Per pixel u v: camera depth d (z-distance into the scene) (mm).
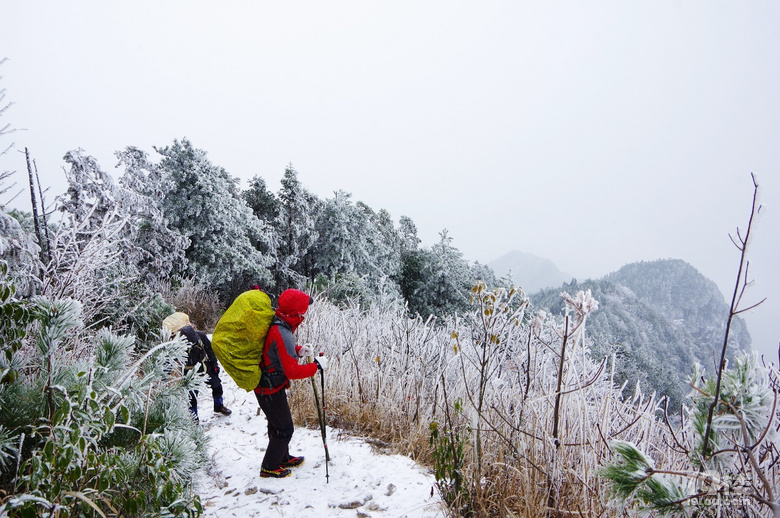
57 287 4664
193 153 15875
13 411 2338
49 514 1841
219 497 3475
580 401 3064
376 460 4059
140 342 6961
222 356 3557
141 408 2695
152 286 12375
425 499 3311
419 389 4918
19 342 2391
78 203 10289
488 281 26469
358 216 23188
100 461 2107
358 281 14938
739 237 1620
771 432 1756
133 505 2049
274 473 3760
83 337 4449
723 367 1729
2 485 2199
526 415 3369
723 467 1839
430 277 24359
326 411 5230
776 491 2008
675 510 1691
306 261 22844
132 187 13273
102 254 5242
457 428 3836
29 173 5051
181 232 15211
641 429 3002
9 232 4246
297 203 21094
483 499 3037
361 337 6641
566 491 2863
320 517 3135
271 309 3691
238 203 17359
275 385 3645
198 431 3119
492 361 3812
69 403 2016
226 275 15578
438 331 6344
